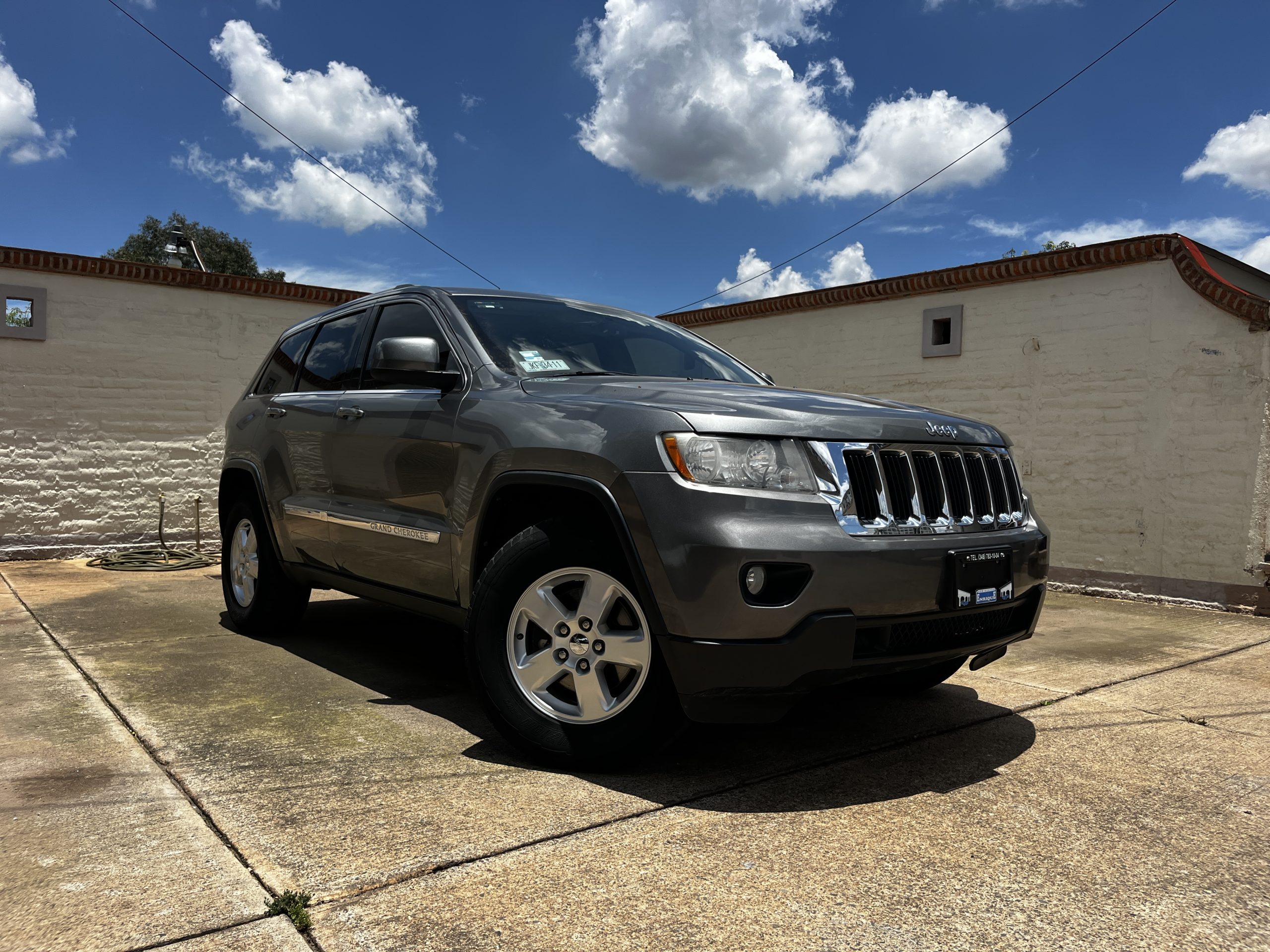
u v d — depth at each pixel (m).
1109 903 2.08
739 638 2.52
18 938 1.79
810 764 3.02
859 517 2.69
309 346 4.82
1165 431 7.18
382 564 3.73
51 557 8.61
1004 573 2.96
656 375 3.78
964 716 3.66
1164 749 3.29
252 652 4.49
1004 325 8.29
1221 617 6.49
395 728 3.26
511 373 3.42
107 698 3.57
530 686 2.92
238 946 1.78
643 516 2.61
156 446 9.09
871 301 9.37
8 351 8.39
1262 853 2.39
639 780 2.81
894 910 2.02
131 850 2.21
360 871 2.12
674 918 1.95
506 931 1.87
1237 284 8.57
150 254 37.03
